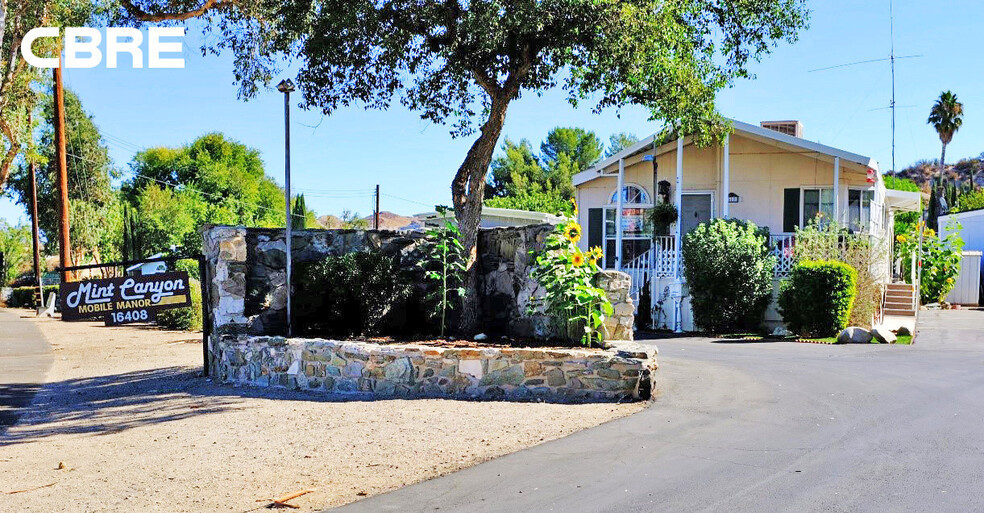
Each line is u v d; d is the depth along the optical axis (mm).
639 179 22453
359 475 5879
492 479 5711
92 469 6219
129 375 11680
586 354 8734
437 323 11688
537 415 7848
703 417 7746
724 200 20109
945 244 28688
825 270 16703
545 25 10367
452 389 9055
